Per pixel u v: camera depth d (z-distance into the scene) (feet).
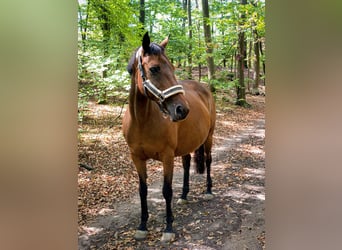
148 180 12.62
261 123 22.91
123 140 16.48
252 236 8.10
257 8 21.71
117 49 14.58
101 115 19.95
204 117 9.90
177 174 13.42
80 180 11.76
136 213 9.71
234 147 17.19
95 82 13.97
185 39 26.05
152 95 6.93
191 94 9.86
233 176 12.90
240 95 28.45
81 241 8.10
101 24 18.01
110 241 8.14
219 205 10.20
